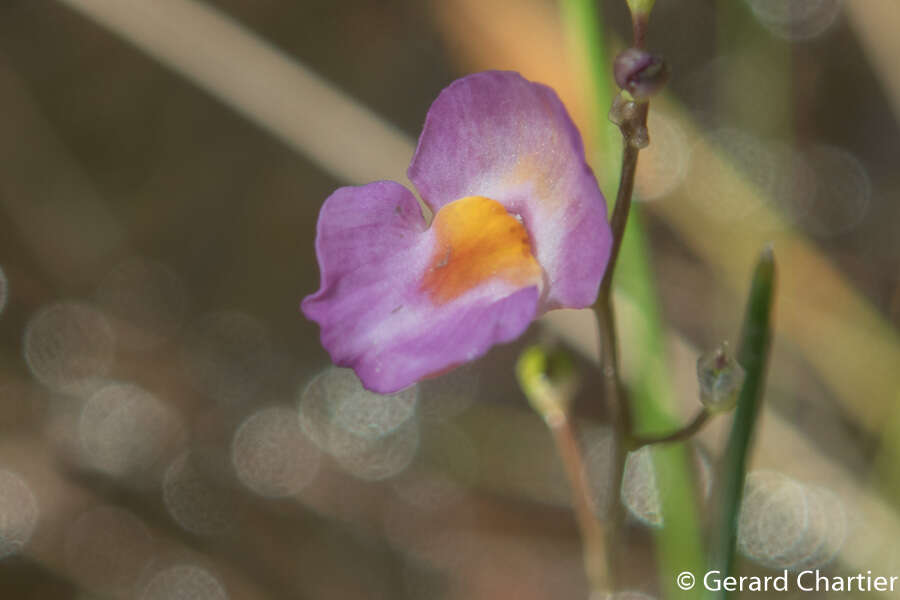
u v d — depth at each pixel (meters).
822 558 0.18
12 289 0.24
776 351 0.20
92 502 0.21
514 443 0.22
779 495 0.19
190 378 0.23
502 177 0.13
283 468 0.22
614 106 0.13
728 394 0.13
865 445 0.19
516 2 0.21
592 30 0.15
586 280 0.13
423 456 0.22
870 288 0.22
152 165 0.26
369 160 0.19
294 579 0.21
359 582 0.20
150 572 0.20
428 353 0.13
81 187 0.25
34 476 0.22
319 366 0.24
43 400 0.23
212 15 0.19
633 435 0.14
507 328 0.13
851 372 0.20
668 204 0.23
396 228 0.13
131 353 0.24
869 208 0.23
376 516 0.22
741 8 0.25
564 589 0.20
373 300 0.13
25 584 0.20
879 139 0.24
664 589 0.15
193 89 0.26
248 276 0.25
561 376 0.14
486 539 0.21
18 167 0.25
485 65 0.22
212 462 0.22
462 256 0.13
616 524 0.14
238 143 0.26
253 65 0.19
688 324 0.21
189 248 0.25
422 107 0.25
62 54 0.26
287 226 0.25
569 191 0.13
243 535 0.21
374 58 0.26
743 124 0.25
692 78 0.25
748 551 0.19
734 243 0.22
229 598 0.20
